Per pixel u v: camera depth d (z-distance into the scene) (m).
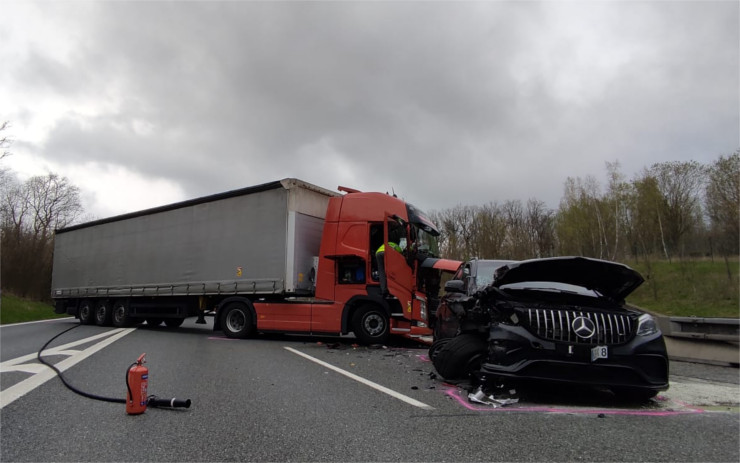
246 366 7.60
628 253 31.77
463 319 6.33
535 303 5.43
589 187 37.44
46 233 47.25
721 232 25.16
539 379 4.98
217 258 12.99
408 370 7.20
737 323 8.49
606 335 5.02
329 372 7.02
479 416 4.59
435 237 12.01
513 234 47.12
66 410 4.82
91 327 16.97
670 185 32.28
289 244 11.45
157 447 3.70
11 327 18.86
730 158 25.94
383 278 10.29
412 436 3.96
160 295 14.62
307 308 11.14
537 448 3.69
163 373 6.97
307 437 3.94
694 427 4.32
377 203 10.78
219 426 4.25
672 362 9.05
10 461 3.42
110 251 17.00
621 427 4.29
